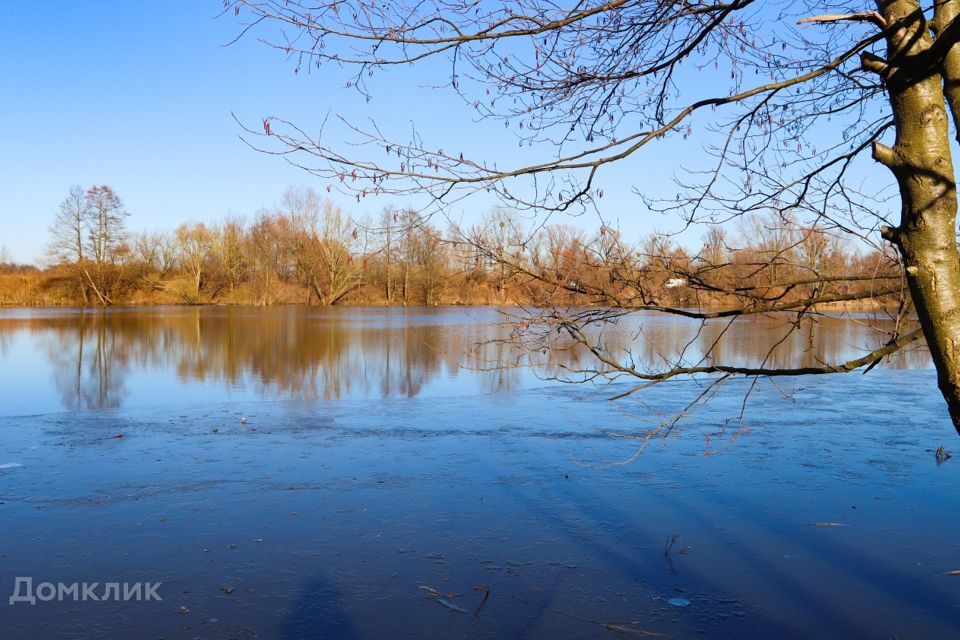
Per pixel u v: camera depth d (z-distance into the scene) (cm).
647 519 752
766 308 322
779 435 1153
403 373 1859
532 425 1216
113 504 778
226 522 729
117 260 6353
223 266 6600
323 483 864
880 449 1059
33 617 533
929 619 544
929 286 259
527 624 533
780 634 523
